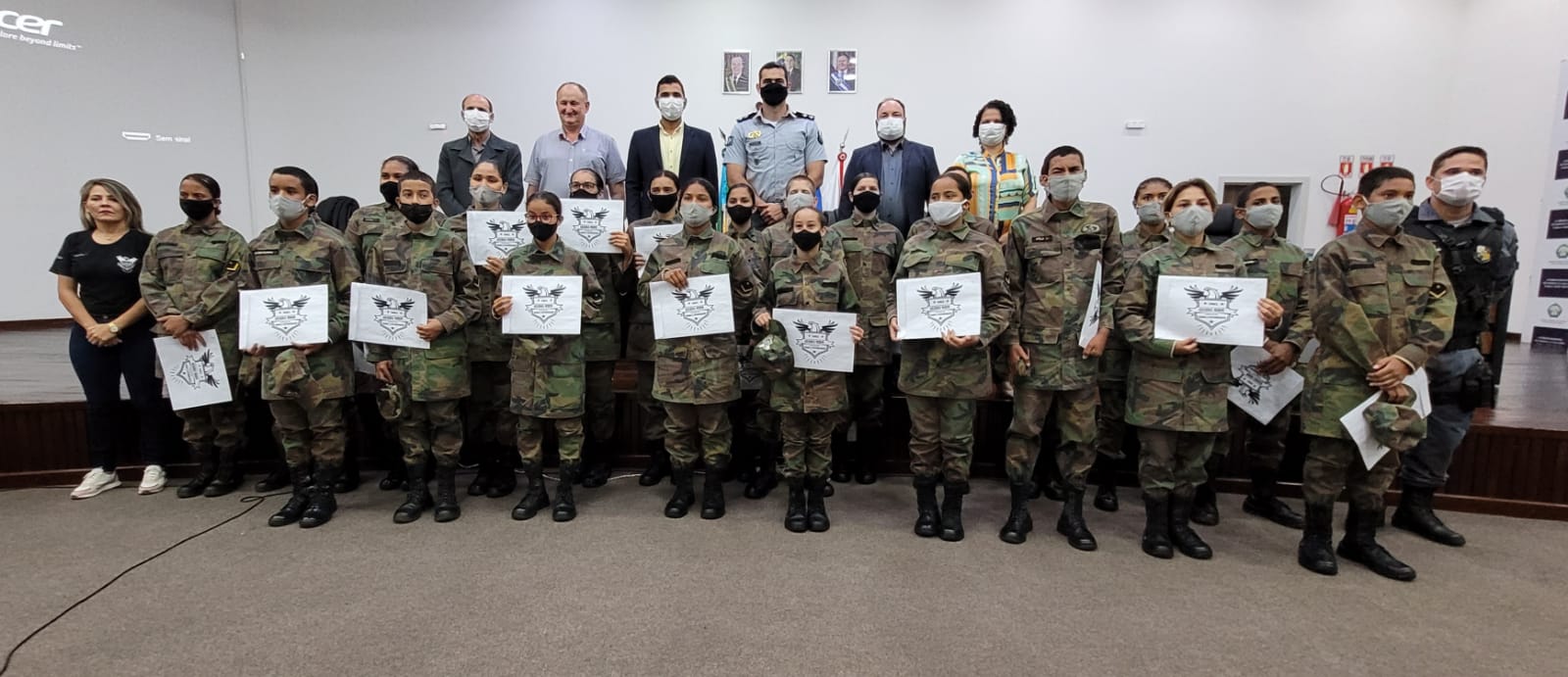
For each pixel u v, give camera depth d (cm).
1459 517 278
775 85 348
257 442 331
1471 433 283
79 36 566
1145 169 629
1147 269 235
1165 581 216
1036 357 243
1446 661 171
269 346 249
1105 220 246
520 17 636
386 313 253
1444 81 602
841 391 256
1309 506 228
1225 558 236
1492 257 239
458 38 641
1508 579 220
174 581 210
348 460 308
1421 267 211
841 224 303
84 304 289
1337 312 211
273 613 190
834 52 627
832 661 168
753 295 272
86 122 576
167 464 312
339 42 644
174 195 622
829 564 226
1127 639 180
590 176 304
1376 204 209
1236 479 314
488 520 266
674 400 259
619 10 632
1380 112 608
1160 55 615
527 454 271
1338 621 191
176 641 176
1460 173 226
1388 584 215
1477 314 245
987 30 620
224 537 247
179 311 277
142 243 296
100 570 218
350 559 227
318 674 162
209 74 627
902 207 338
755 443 331
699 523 264
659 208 297
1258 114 616
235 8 635
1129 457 325
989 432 335
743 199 296
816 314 249
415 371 257
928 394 243
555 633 180
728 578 214
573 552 234
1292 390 253
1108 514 281
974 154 344
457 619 187
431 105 650
